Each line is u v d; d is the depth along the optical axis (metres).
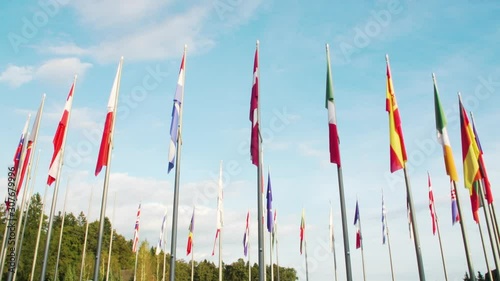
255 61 19.84
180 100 19.56
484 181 22.52
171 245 17.09
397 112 18.16
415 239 16.19
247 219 45.44
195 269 112.62
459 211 18.45
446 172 19.09
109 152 18.56
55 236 78.12
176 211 17.64
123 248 104.19
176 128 19.06
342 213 15.89
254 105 19.05
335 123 17.25
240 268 107.69
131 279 91.75
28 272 70.62
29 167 26.98
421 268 15.76
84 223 104.19
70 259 76.38
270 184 37.94
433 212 42.09
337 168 16.61
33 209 77.12
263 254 16.86
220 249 32.88
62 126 21.42
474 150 21.25
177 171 18.33
